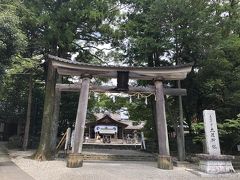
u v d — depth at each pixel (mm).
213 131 14805
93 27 20188
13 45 13844
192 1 18266
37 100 29281
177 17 18594
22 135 30047
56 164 15703
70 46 20328
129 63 22219
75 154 14836
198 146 22500
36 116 29344
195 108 23000
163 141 15539
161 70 16219
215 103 21000
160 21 18828
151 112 26156
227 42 18766
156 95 16391
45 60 22219
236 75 18984
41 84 29375
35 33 20219
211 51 18656
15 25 14312
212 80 18719
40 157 18078
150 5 20281
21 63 20688
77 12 18984
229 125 17312
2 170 13336
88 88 16016
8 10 14547
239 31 21266
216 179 12430
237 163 17031
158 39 19844
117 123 49531
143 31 20641
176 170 14836
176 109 22234
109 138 45906
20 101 29422
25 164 15695
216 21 19062
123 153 22922
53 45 20406
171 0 17938
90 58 23391
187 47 19531
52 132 19469
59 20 19188
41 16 18469
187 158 18672
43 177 12125
